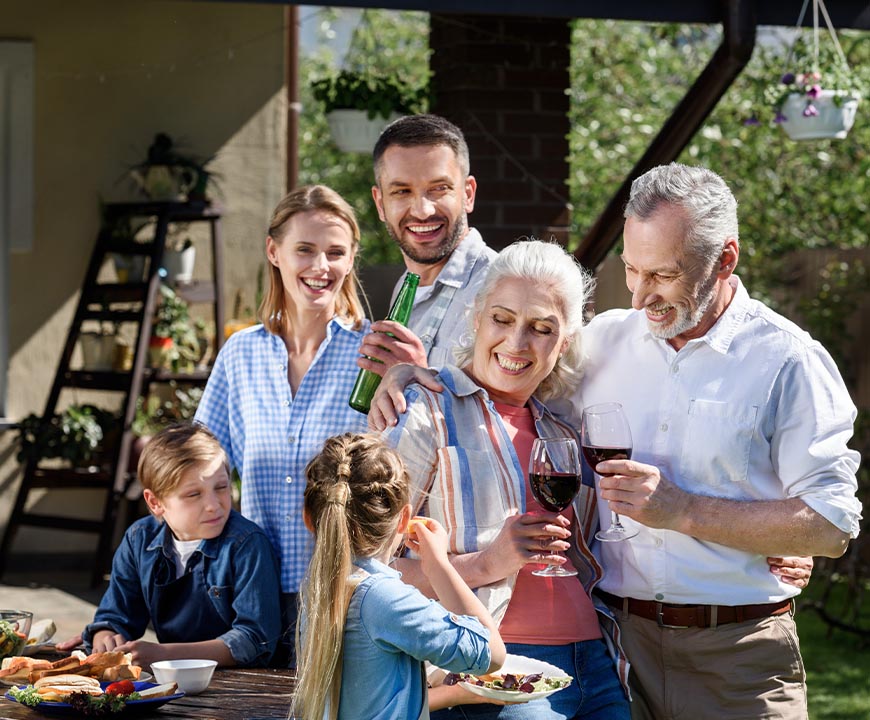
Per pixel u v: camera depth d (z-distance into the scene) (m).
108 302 6.05
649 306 2.58
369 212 11.12
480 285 2.84
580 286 2.65
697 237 2.50
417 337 2.96
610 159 10.04
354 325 3.10
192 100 6.40
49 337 6.30
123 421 5.79
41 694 2.32
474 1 4.83
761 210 9.15
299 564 2.94
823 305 7.85
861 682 5.54
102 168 6.32
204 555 2.81
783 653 2.63
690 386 2.65
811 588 7.54
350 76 6.13
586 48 10.44
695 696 2.65
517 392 2.67
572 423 2.84
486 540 2.52
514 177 5.87
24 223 6.25
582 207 10.15
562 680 2.35
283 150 6.53
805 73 5.51
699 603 2.62
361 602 2.20
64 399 6.32
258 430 3.00
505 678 2.35
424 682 2.24
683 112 5.16
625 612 2.70
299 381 3.06
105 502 6.18
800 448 2.55
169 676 2.45
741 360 2.62
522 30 5.85
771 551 2.52
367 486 2.26
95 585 5.72
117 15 6.30
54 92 6.27
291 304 3.08
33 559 6.18
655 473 2.50
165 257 6.17
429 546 2.39
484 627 2.26
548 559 2.42
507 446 2.61
